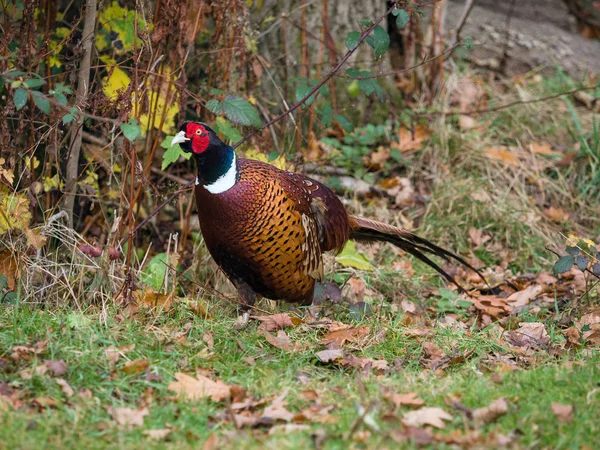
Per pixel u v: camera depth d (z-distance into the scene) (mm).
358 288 9453
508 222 11211
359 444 5504
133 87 8156
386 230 9062
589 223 11734
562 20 16188
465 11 13312
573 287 9805
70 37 8484
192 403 6219
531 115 13398
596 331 8148
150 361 6820
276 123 11117
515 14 15961
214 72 9742
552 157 12492
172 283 8805
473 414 5965
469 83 13695
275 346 7496
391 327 8023
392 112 12500
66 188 8617
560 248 11031
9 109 8125
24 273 8125
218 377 6785
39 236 7961
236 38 9023
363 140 11719
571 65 14922
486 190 11727
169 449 5527
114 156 9539
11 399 6004
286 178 7832
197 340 7445
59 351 6707
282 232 7570
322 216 8250
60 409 5984
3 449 5414
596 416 5945
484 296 9641
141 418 5926
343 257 9805
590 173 12289
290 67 11594
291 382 6695
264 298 8906
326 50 11852
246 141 9703
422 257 9383
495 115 13281
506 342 7965
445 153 12047
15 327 7008
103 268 8281
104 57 9219
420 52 13102
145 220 8250
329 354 7281
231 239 7516
